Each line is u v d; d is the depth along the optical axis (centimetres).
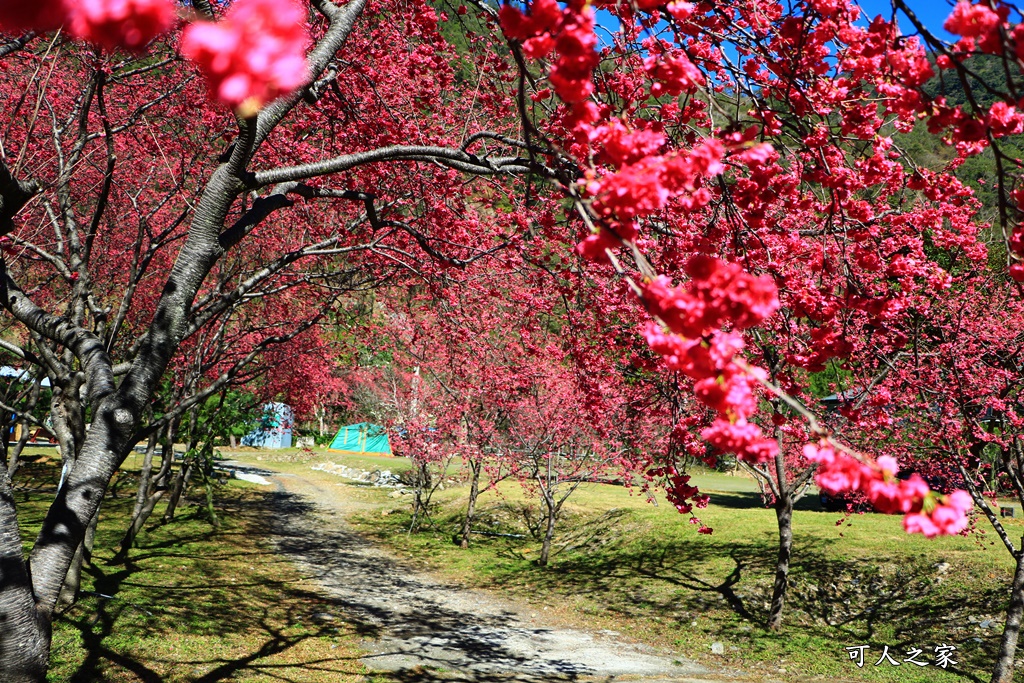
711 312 191
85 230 1144
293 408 2053
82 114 833
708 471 3247
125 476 2217
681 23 378
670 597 1292
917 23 248
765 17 411
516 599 1343
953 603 1121
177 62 977
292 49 87
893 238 509
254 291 1171
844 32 353
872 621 1133
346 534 1883
